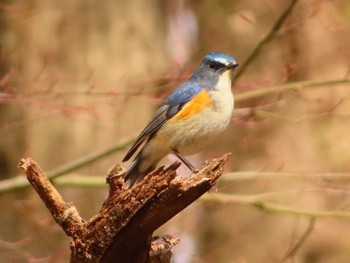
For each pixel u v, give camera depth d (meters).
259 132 14.34
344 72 13.88
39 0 12.86
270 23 14.49
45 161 13.03
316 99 12.51
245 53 15.48
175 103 9.17
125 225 6.51
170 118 9.14
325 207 13.93
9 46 12.60
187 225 13.93
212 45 16.05
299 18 13.28
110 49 13.11
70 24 12.93
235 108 12.42
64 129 13.03
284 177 11.94
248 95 11.69
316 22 12.62
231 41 15.88
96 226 6.58
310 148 14.17
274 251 15.02
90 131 12.95
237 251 15.17
